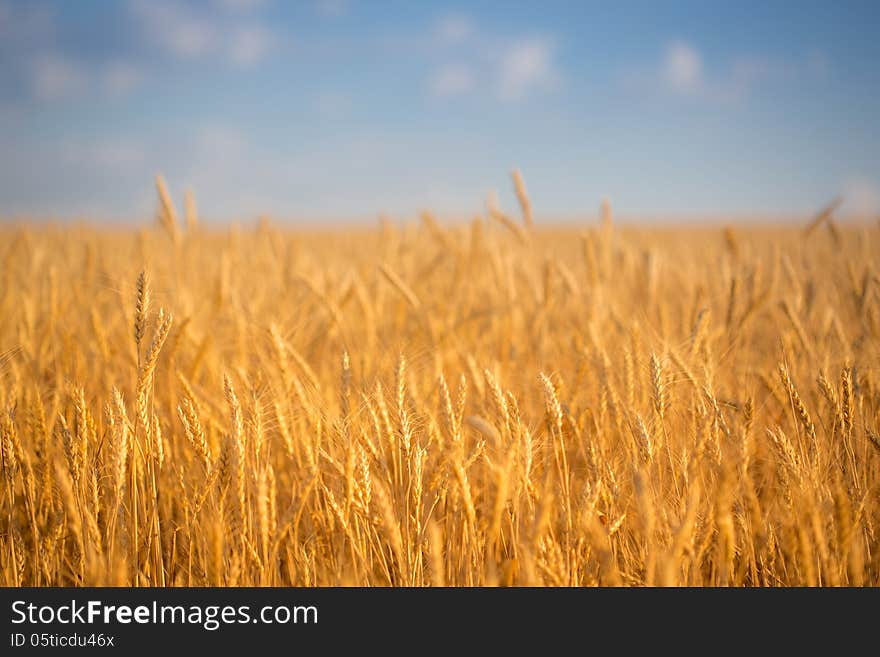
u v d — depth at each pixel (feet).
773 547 10.62
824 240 36.94
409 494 9.51
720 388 13.64
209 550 9.18
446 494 10.92
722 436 11.50
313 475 9.87
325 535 10.68
